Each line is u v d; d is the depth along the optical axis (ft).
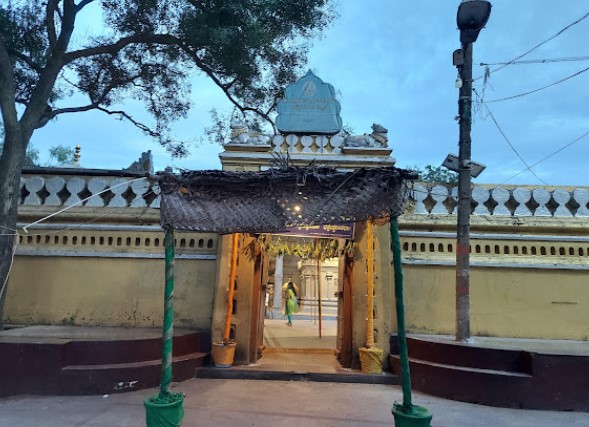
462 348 19.72
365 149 24.71
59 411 16.10
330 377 21.62
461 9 21.77
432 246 25.16
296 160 24.45
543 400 17.71
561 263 24.47
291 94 25.90
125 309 24.79
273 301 64.85
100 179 26.40
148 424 12.14
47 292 24.93
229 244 24.18
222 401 17.80
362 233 23.91
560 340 23.54
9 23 26.81
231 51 27.27
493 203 25.94
